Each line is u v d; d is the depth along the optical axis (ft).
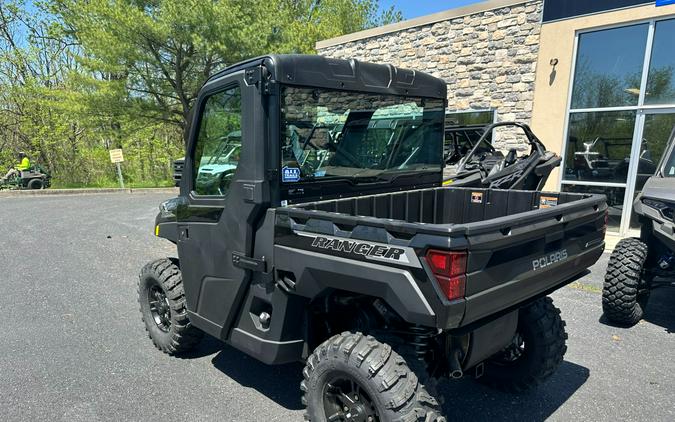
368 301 8.46
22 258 23.54
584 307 16.15
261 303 9.32
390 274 6.68
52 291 18.20
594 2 26.91
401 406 6.81
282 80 8.20
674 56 24.79
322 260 7.55
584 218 8.91
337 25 91.91
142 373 11.67
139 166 74.84
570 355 12.59
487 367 10.90
